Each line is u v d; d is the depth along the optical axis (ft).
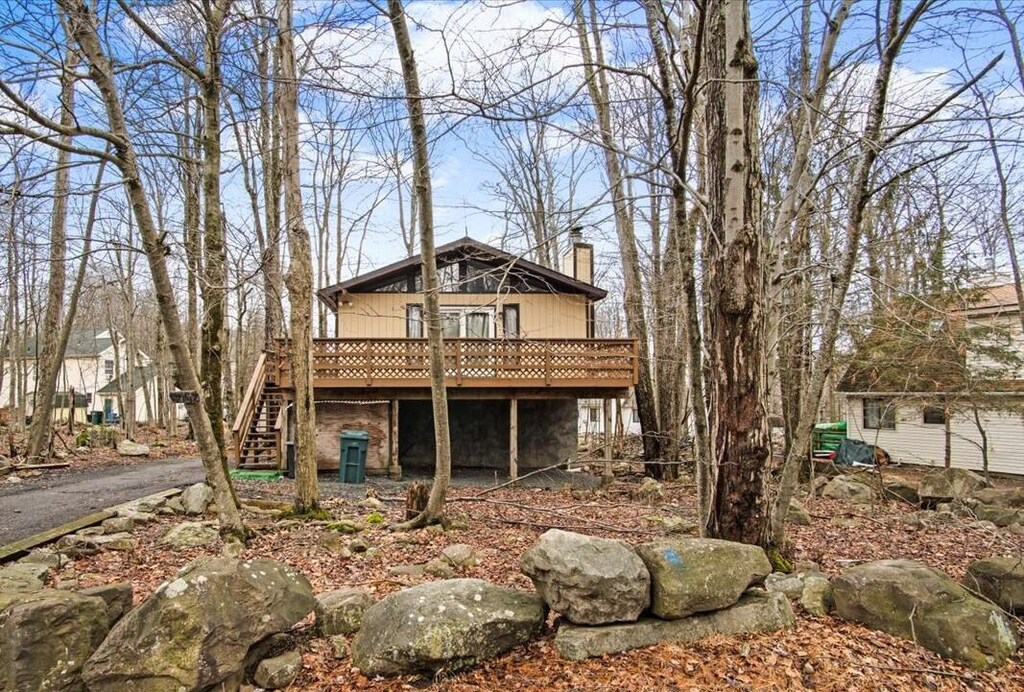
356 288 51.13
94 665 9.41
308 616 12.85
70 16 14.90
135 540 20.54
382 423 46.78
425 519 24.09
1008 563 14.89
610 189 15.14
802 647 11.89
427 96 15.14
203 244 23.26
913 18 14.52
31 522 24.32
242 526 20.36
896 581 12.98
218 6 20.10
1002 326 40.01
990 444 55.06
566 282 51.11
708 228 15.34
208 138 21.38
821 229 24.16
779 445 51.16
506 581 16.66
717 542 13.15
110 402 115.44
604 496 37.40
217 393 21.57
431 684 10.63
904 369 35.81
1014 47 16.33
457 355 43.42
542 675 10.79
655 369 49.96
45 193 15.29
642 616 12.15
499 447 52.06
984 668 11.39
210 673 9.58
